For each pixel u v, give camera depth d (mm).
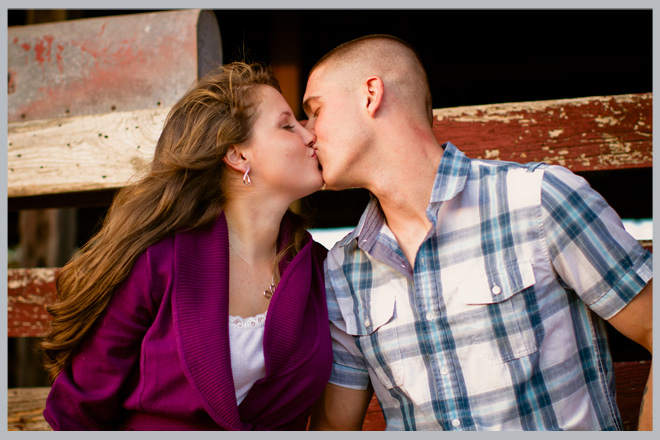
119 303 1202
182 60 1729
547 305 1216
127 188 1377
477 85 4305
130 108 1755
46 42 1827
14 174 1782
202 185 1290
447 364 1244
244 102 1301
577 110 1606
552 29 3980
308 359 1262
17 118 1821
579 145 1598
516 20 3934
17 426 1723
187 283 1215
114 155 1730
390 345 1305
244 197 1322
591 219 1184
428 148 1342
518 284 1208
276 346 1228
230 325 1231
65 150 1761
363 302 1356
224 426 1141
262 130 1301
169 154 1299
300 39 3725
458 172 1302
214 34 1836
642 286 1152
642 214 4383
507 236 1239
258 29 3828
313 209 1588
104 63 1783
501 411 1198
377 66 1341
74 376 1208
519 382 1193
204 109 1307
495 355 1213
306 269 1332
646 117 1581
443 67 4199
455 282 1255
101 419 1210
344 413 1419
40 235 2818
